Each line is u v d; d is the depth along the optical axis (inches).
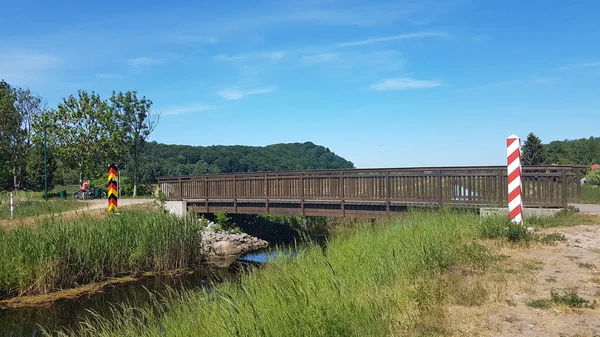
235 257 651.5
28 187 1775.3
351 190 629.3
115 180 638.5
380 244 337.7
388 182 588.1
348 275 268.5
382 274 263.0
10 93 1722.4
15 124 1681.8
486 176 499.2
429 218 428.8
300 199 695.7
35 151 1694.1
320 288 235.9
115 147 1494.8
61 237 471.2
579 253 294.4
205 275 519.5
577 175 475.2
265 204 751.1
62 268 454.9
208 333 198.2
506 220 377.1
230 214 881.5
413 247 304.7
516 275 250.1
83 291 446.9
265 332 181.9
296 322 184.9
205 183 870.4
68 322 349.1
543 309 201.2
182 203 874.1
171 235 557.9
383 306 207.0
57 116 1524.4
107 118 1494.8
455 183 525.3
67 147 1496.1
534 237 339.6
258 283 280.1
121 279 498.3
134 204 924.0
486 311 200.7
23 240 456.1
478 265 270.4
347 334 175.9
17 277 428.1
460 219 400.5
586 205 577.3
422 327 183.2
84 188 1282.0
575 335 173.2
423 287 222.8
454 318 193.3
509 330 179.8
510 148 388.8
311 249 374.3
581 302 205.2
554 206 468.1
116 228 530.3
